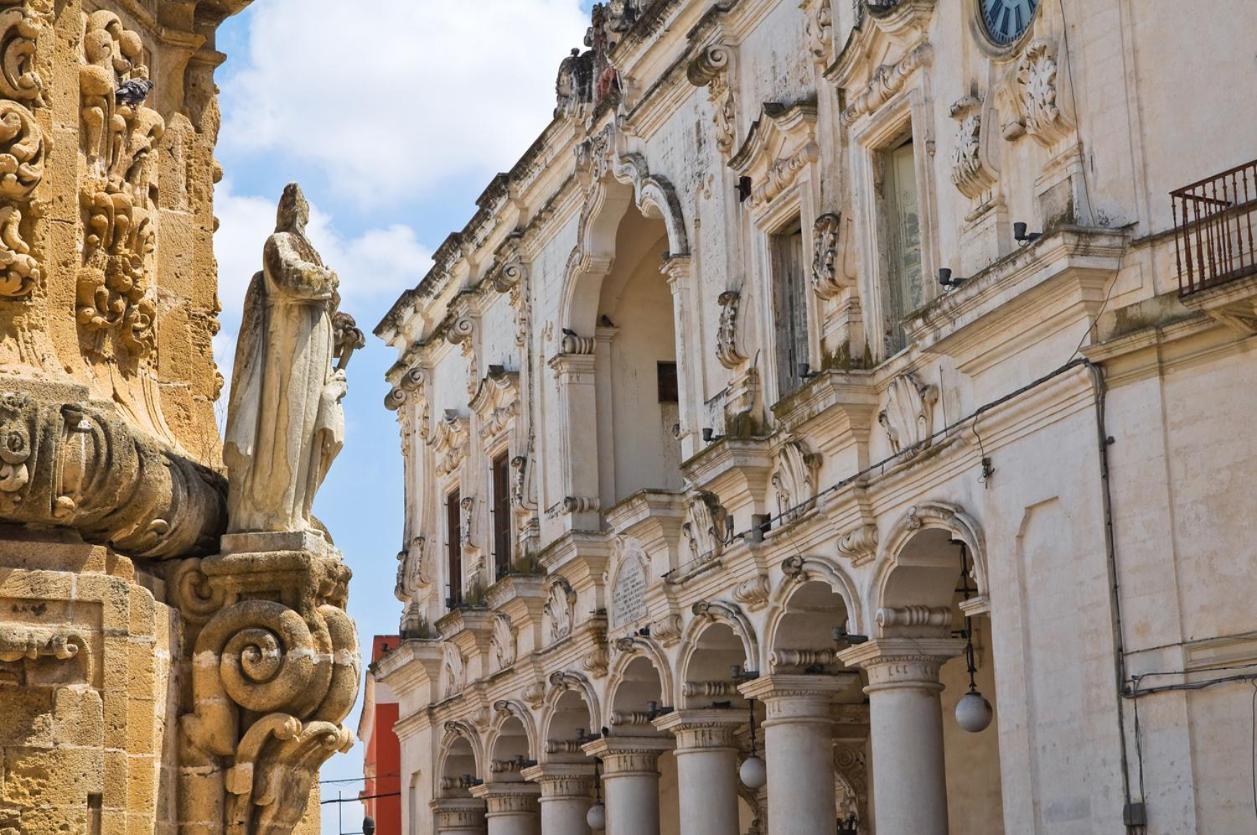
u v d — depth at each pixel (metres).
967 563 21.52
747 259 26.34
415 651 40.09
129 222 10.45
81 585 9.47
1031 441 18.86
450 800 39.25
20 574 9.36
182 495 10.34
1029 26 19.20
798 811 24.28
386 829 52.00
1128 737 17.30
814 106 24.06
